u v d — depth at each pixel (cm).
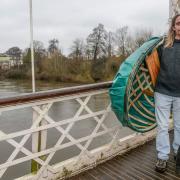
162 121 339
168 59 324
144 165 368
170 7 518
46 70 6056
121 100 331
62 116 2175
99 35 5703
